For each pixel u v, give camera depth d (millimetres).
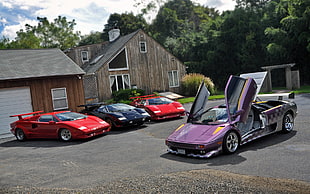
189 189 3998
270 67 21984
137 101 13734
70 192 4328
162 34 54188
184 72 27562
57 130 9547
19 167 6379
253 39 30828
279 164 4770
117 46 24797
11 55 17406
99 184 4594
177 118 12758
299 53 26812
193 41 36938
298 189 3639
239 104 6211
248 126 6902
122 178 4812
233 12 33188
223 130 5867
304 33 23891
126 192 4105
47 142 9758
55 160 6766
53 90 15547
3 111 13672
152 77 25281
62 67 16484
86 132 9000
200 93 6984
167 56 26422
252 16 31797
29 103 14609
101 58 25094
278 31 26312
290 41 25781
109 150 7359
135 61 24266
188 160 5688
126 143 8117
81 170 5625
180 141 5965
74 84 16344
